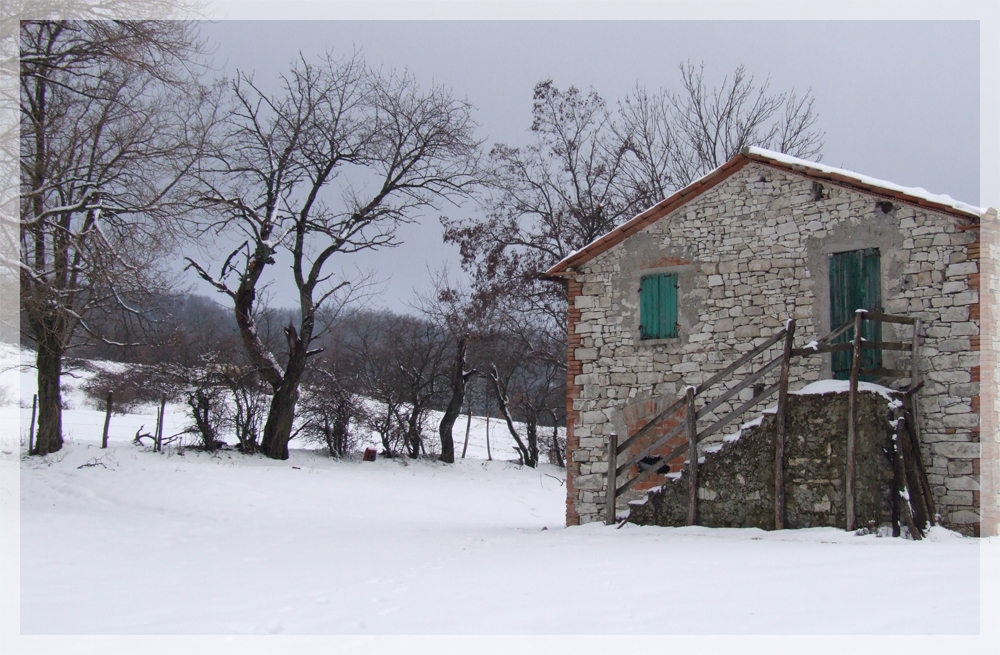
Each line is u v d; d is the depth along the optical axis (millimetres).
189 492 20656
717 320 15305
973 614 6906
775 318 14750
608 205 30359
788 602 7680
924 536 11812
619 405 16031
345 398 30266
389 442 31750
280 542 14742
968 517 12648
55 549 13008
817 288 14430
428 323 35562
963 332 13070
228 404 28219
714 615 7344
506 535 15188
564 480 32812
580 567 10570
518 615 7777
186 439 27938
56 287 17156
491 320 31203
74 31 17719
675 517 13766
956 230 13320
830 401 12516
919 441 13094
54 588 9852
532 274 29750
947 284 13297
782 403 12789
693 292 15617
